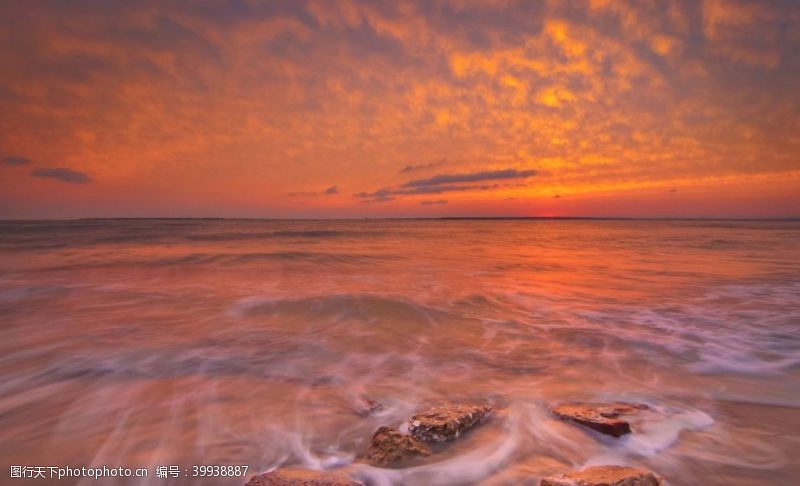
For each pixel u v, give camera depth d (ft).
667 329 27.22
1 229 158.40
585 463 11.64
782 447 12.57
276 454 12.24
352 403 15.87
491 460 11.74
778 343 24.16
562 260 71.92
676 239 141.90
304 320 29.35
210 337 25.00
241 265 59.88
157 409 15.24
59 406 15.47
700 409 15.25
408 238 147.74
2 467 11.46
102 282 44.45
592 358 21.49
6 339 24.20
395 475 11.08
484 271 56.54
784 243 116.37
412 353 22.39
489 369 19.86
